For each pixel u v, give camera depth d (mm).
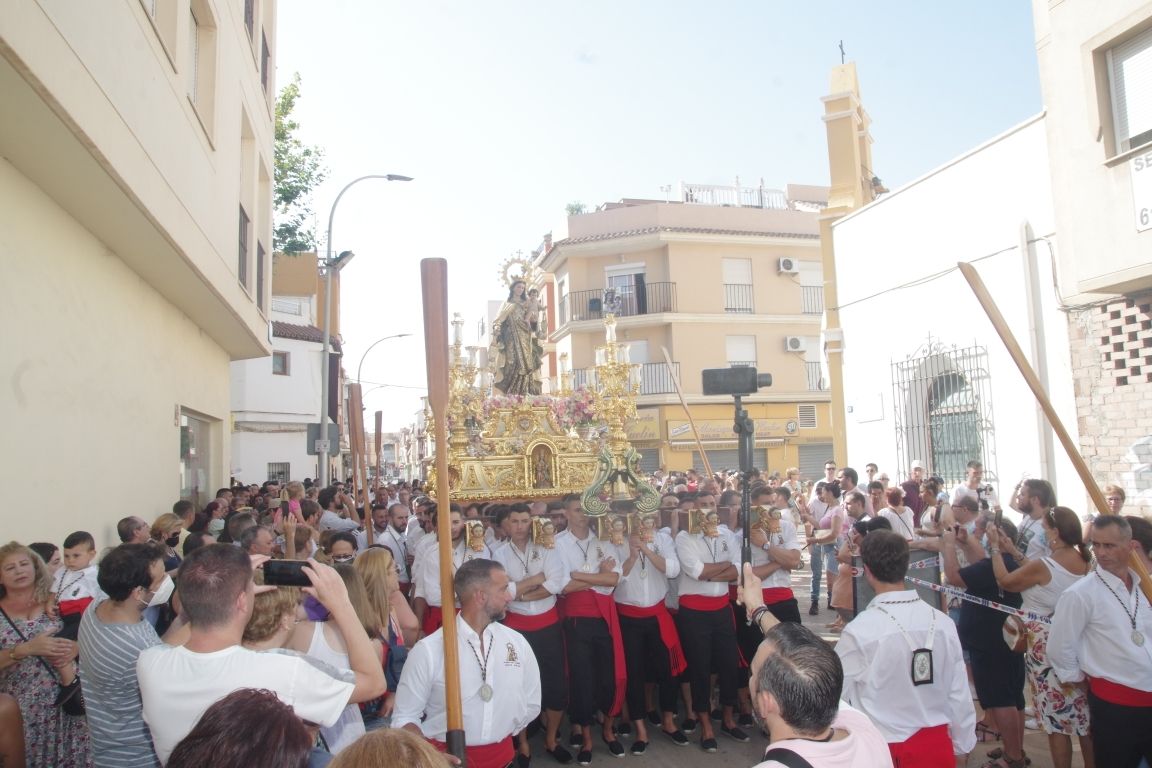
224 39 10719
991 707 5750
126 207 7070
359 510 12648
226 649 2943
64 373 7082
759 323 30766
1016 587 5422
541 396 10188
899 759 3859
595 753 6691
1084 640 4570
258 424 27844
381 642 4602
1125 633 4418
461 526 7102
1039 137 10734
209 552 3035
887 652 3928
